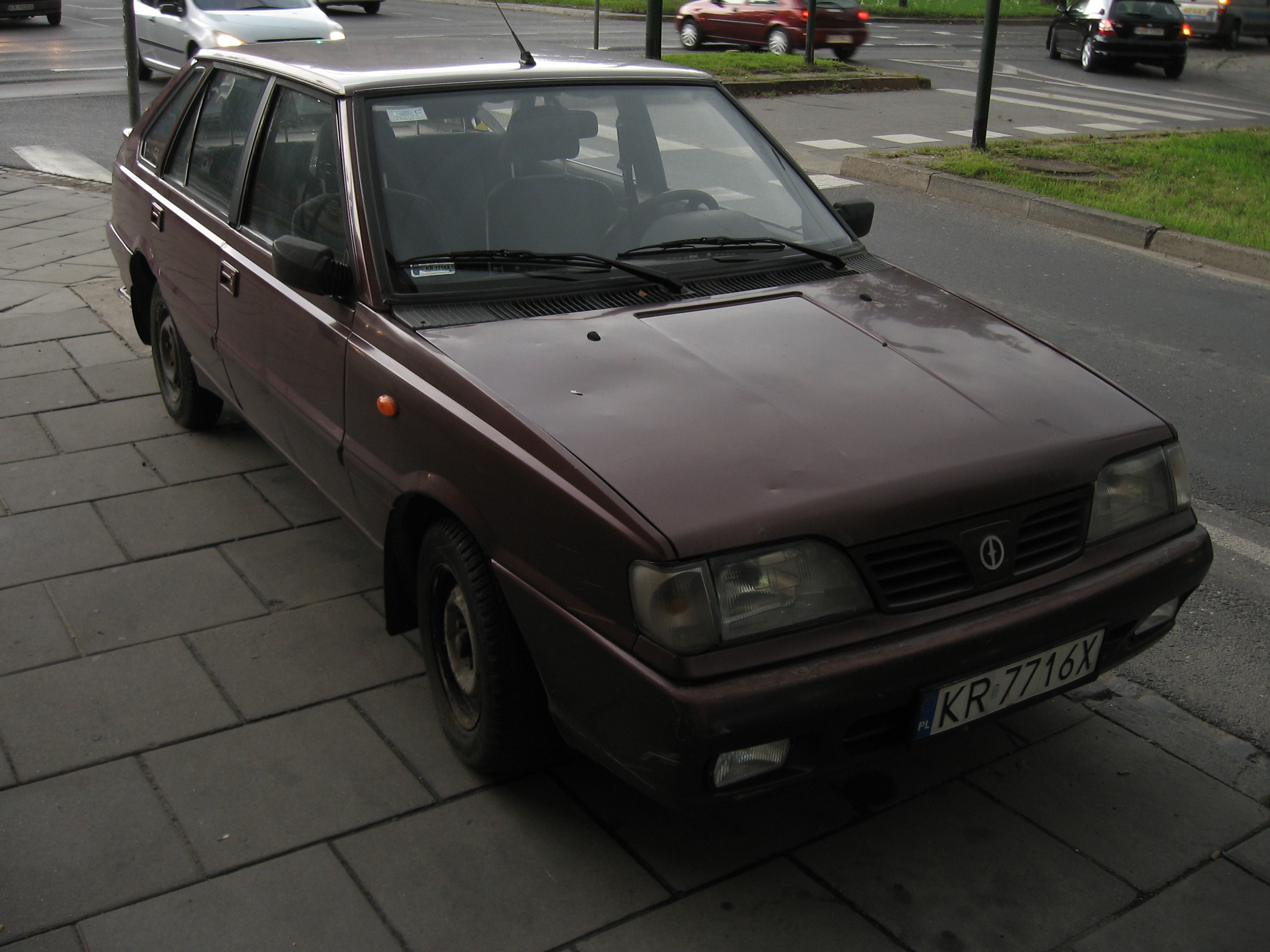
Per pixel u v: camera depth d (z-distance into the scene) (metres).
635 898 2.56
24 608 3.68
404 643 3.54
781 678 2.22
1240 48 29.17
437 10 29.61
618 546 2.25
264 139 3.85
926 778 2.97
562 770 2.99
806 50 19.27
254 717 3.17
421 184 3.25
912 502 2.37
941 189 10.46
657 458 2.40
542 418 2.52
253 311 3.71
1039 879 2.63
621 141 3.67
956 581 2.44
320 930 2.45
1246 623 3.80
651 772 2.29
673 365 2.75
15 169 10.30
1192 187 10.62
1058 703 3.31
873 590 2.33
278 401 3.63
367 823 2.77
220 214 4.07
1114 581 2.60
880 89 17.81
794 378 2.74
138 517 4.28
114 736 3.08
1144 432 2.78
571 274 3.15
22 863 2.62
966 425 2.62
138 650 3.47
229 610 3.70
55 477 4.59
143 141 5.11
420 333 2.88
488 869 2.64
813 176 11.18
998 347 3.04
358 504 3.28
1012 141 12.90
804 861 2.68
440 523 2.83
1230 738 3.18
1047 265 8.25
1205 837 2.78
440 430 2.70
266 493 4.50
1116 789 2.94
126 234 5.09
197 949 2.40
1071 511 2.60
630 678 2.25
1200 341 6.66
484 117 3.45
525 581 2.48
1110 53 21.92
